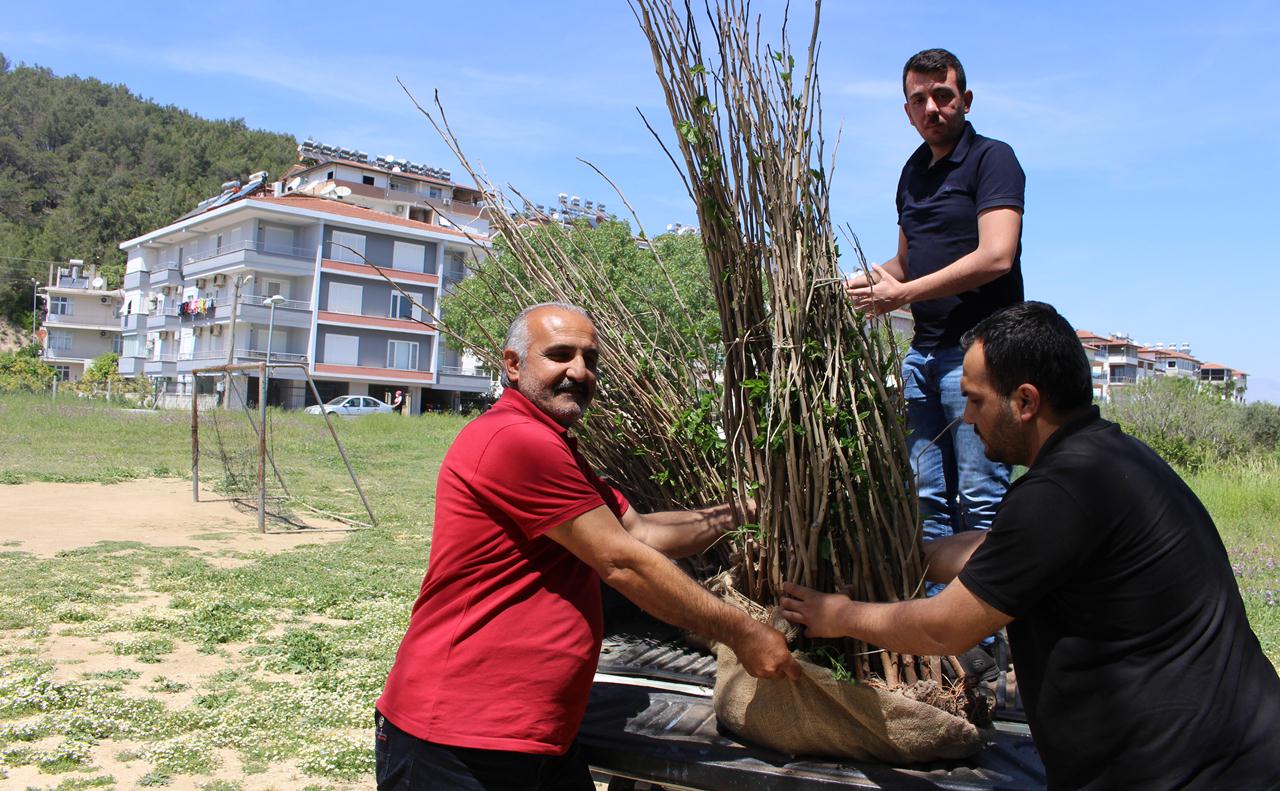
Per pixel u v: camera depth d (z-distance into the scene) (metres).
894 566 2.53
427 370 44.19
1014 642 2.10
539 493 2.24
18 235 88.81
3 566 7.71
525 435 2.27
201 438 17.00
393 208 51.66
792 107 2.53
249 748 4.15
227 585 7.43
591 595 2.41
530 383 2.43
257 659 5.54
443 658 2.29
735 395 2.58
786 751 2.38
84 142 105.88
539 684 2.26
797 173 2.51
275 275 42.16
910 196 3.33
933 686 2.35
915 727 2.25
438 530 2.38
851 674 2.42
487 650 2.26
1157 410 20.78
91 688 4.76
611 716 2.67
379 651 5.79
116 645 5.60
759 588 2.58
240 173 103.94
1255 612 6.86
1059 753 1.97
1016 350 2.04
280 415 28.00
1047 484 1.94
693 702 2.80
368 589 7.51
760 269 2.52
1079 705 1.93
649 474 3.33
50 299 74.25
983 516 3.15
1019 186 2.97
